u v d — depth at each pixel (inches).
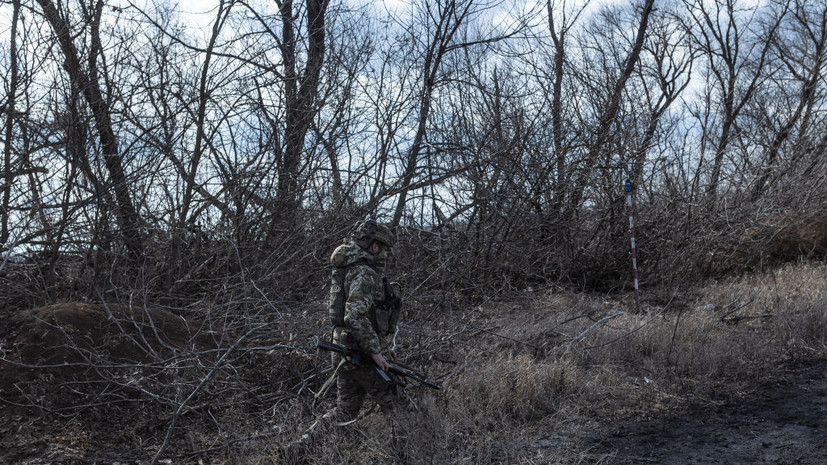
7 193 257.1
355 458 160.9
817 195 470.9
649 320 293.3
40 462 154.7
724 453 167.6
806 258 438.0
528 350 252.8
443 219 373.4
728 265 443.2
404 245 335.9
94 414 175.9
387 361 160.9
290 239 305.7
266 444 166.6
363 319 146.9
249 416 186.1
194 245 306.5
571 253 432.1
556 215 417.1
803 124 540.1
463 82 398.3
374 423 177.3
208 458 164.7
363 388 160.9
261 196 321.1
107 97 283.1
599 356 247.9
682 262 431.5
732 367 239.1
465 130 411.5
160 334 209.2
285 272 288.8
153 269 275.3
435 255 336.2
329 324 231.9
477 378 205.0
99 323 202.1
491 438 172.1
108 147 283.3
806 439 174.4
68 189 265.1
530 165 395.9
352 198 343.9
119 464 157.0
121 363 193.2
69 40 270.5
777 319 292.2
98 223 270.7
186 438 173.2
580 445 174.2
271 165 328.2
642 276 437.4
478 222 375.6
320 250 309.7
